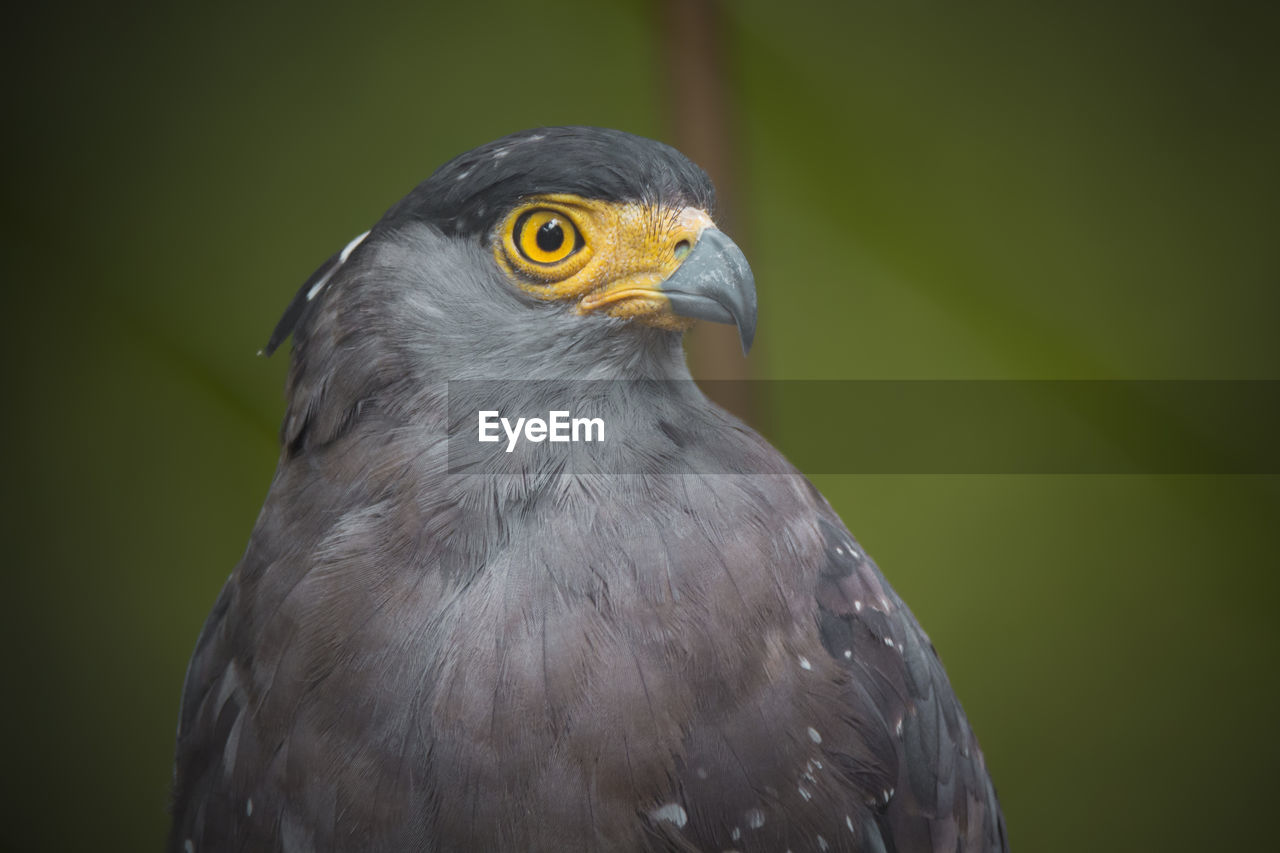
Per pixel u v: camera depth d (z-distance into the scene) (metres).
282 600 3.48
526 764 3.47
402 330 3.50
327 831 3.47
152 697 3.63
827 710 3.49
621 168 3.50
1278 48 3.63
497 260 3.50
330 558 3.48
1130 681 3.63
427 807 3.47
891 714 3.50
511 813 3.47
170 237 3.62
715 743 3.47
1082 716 3.63
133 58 3.62
